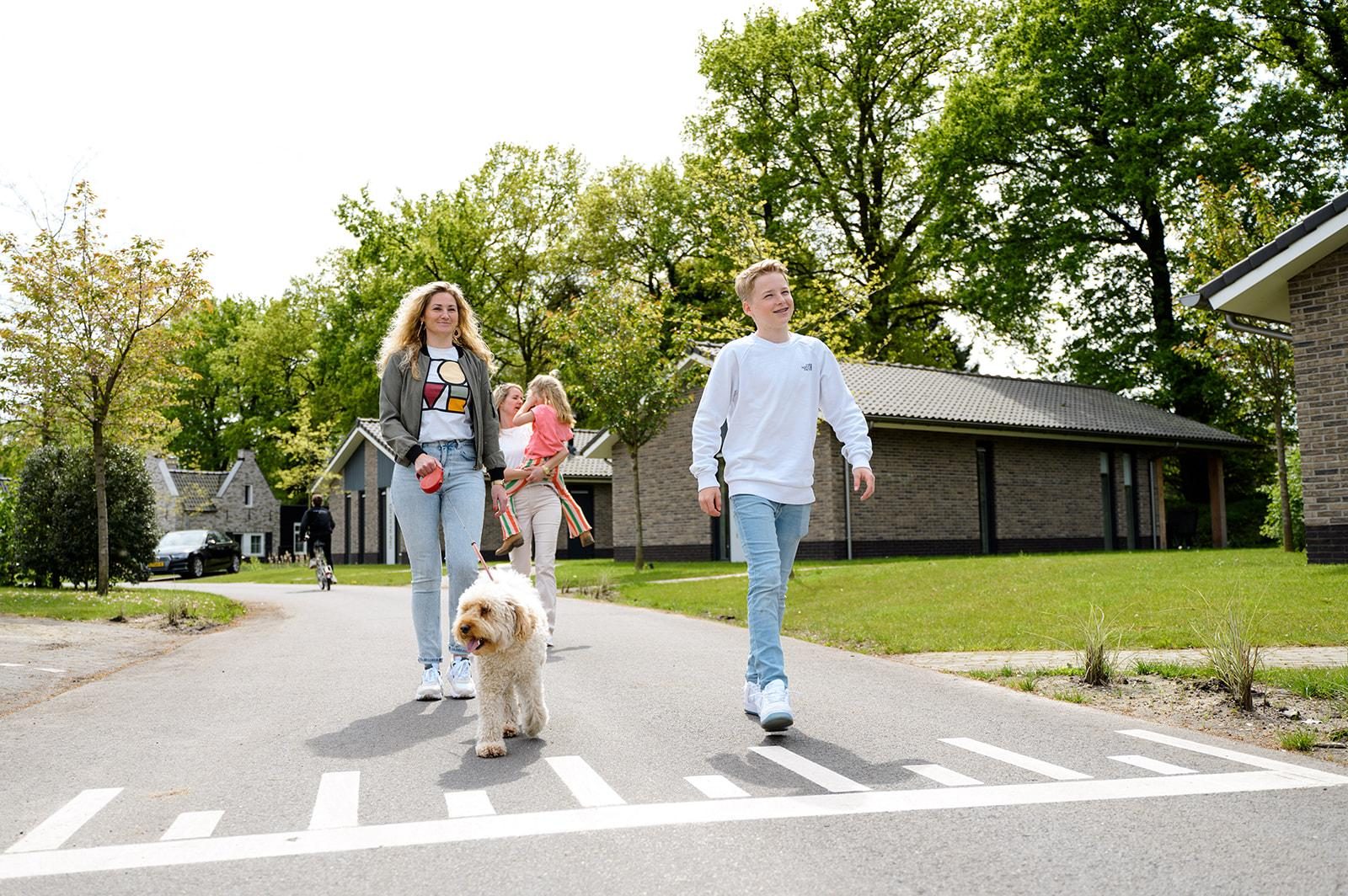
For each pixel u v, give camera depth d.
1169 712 5.38
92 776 4.23
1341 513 12.55
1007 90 30.56
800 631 9.45
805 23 34.84
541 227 41.03
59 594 15.12
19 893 2.88
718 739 4.77
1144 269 30.64
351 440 38.84
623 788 3.91
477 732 4.98
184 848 3.26
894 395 23.12
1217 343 16.73
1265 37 29.20
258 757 4.53
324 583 21.62
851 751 4.50
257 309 61.12
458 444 5.96
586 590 15.01
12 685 6.63
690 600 12.60
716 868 3.00
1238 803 3.67
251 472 55.25
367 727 5.16
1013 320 31.80
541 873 2.97
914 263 35.75
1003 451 24.55
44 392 15.68
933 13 34.41
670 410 19.75
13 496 18.28
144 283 15.57
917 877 2.91
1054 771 4.15
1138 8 28.20
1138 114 27.98
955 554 23.36
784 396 5.18
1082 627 6.89
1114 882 2.87
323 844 3.28
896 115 35.72
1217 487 29.08
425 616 5.95
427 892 2.84
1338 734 4.71
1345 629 8.01
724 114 36.34
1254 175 18.36
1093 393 29.03
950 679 6.54
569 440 8.38
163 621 11.47
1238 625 6.16
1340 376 12.59
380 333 40.62
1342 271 12.60
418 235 40.94
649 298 20.34
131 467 18.56
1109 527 26.67
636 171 37.19
